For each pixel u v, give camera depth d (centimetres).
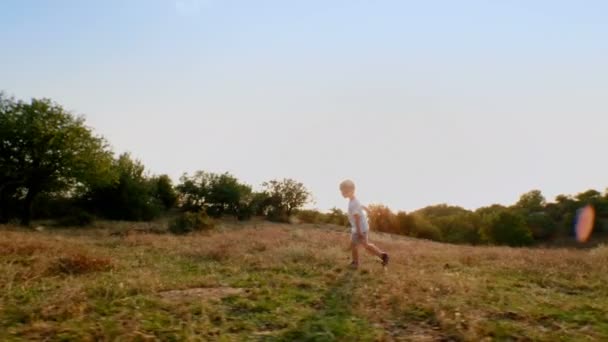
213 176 4712
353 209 731
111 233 1805
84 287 503
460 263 824
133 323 364
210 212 4566
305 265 762
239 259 827
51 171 3097
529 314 415
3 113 3014
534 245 4147
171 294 505
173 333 346
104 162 3316
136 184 3994
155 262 799
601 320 400
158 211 4166
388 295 488
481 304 455
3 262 673
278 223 4309
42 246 838
